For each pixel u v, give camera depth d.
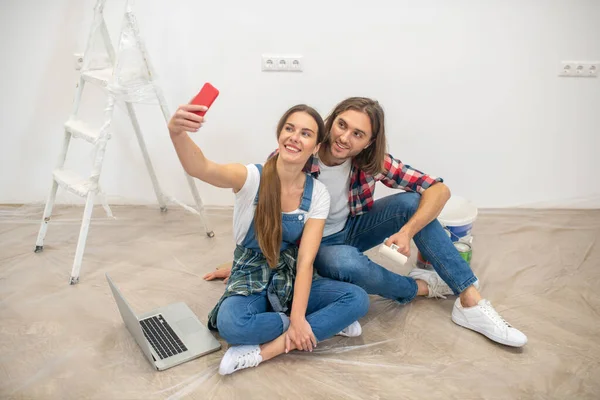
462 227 2.08
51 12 2.26
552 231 2.45
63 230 2.37
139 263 2.13
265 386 1.51
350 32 2.30
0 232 2.34
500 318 1.72
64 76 2.37
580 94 2.44
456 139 2.51
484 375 1.57
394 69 2.37
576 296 1.97
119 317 1.80
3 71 2.35
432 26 2.30
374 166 1.68
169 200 2.55
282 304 1.64
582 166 2.59
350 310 1.60
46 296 1.90
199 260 2.17
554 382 1.54
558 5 2.28
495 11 2.28
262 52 2.32
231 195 2.61
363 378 1.55
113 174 2.54
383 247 1.63
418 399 1.48
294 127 1.50
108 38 2.11
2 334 1.69
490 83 2.41
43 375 1.52
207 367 1.58
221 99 2.40
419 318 1.83
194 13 2.25
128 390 1.48
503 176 2.60
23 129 2.46
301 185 1.63
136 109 2.39
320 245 1.79
